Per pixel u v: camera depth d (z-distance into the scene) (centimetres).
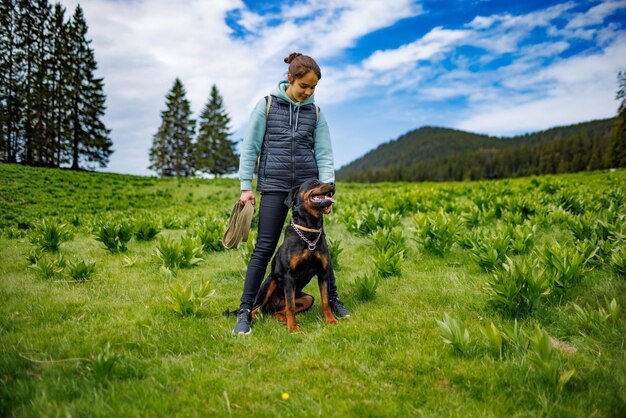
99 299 418
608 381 217
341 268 545
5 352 267
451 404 206
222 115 5975
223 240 358
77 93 3772
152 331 319
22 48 3388
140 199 1978
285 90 353
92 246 756
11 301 398
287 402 211
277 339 304
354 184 2923
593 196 916
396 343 286
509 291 323
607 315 282
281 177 341
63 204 1584
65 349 277
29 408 198
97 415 194
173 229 1024
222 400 211
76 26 3806
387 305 382
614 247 431
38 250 607
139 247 742
